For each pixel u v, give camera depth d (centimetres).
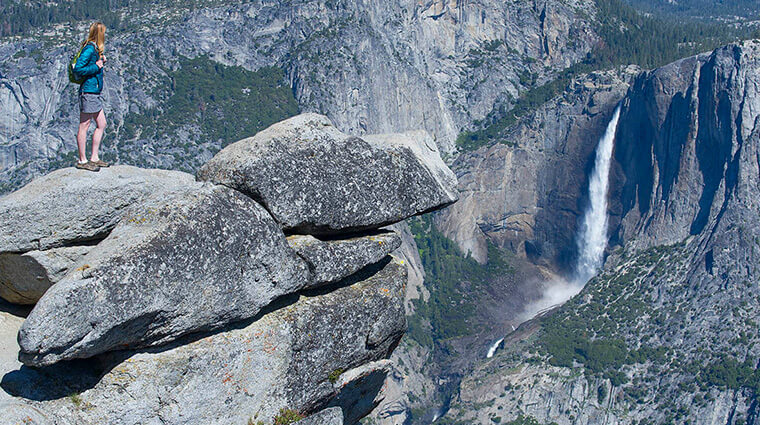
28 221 1301
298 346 1365
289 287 1328
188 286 1188
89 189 1334
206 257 1207
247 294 1266
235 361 1280
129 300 1127
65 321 1077
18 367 1220
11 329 1367
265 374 1322
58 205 1314
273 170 1316
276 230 1305
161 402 1211
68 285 1091
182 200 1222
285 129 1371
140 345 1193
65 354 1098
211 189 1255
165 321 1183
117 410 1185
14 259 1323
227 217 1245
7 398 1158
